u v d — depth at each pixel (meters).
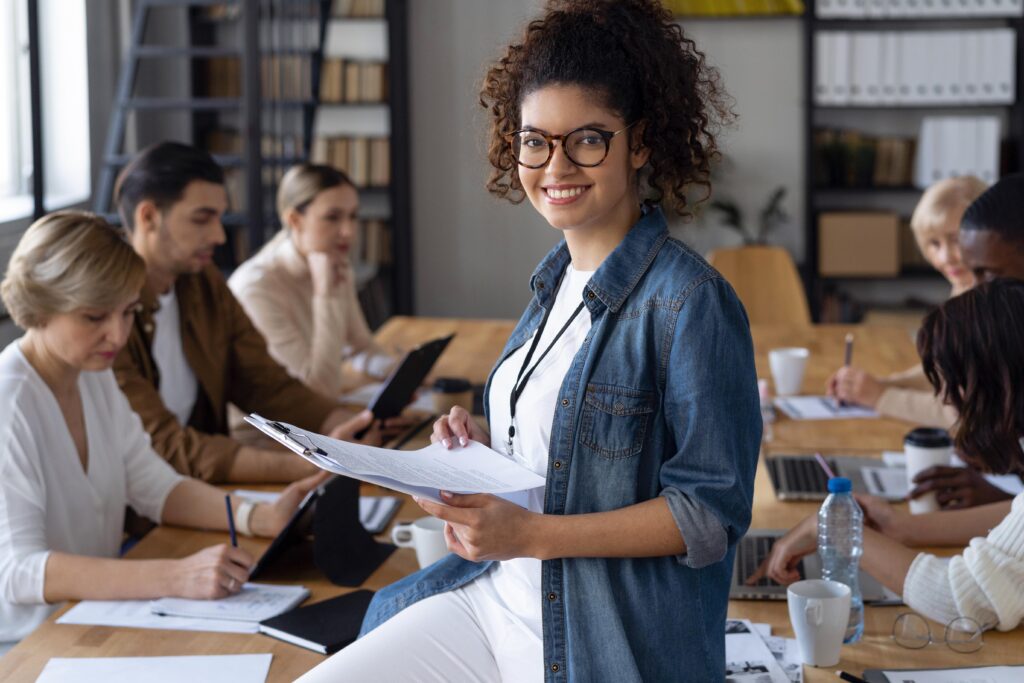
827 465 2.41
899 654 1.76
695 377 1.38
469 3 6.80
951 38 6.27
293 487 2.34
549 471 1.46
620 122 1.42
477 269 7.08
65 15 5.68
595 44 1.41
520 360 1.58
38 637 1.87
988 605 1.79
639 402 1.42
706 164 1.54
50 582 2.03
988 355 1.86
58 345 2.18
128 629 1.90
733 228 6.84
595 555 1.40
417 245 7.08
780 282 4.78
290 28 6.00
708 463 1.38
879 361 3.74
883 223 6.46
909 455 2.46
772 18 6.63
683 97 1.47
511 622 1.53
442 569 1.66
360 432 2.84
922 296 6.78
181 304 2.99
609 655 1.42
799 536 1.97
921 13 6.30
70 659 1.79
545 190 1.45
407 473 1.38
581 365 1.45
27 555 2.05
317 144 6.76
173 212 2.83
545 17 1.48
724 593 1.49
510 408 1.54
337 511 2.11
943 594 1.81
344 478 2.12
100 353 2.20
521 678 1.50
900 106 6.43
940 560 1.87
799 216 6.78
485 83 1.57
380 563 2.16
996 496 2.25
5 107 5.48
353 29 6.81
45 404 2.21
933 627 1.85
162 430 2.69
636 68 1.42
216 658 1.79
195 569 2.01
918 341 1.94
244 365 3.15
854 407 3.19
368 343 3.92
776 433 2.95
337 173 3.58
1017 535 1.80
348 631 1.86
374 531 2.29
